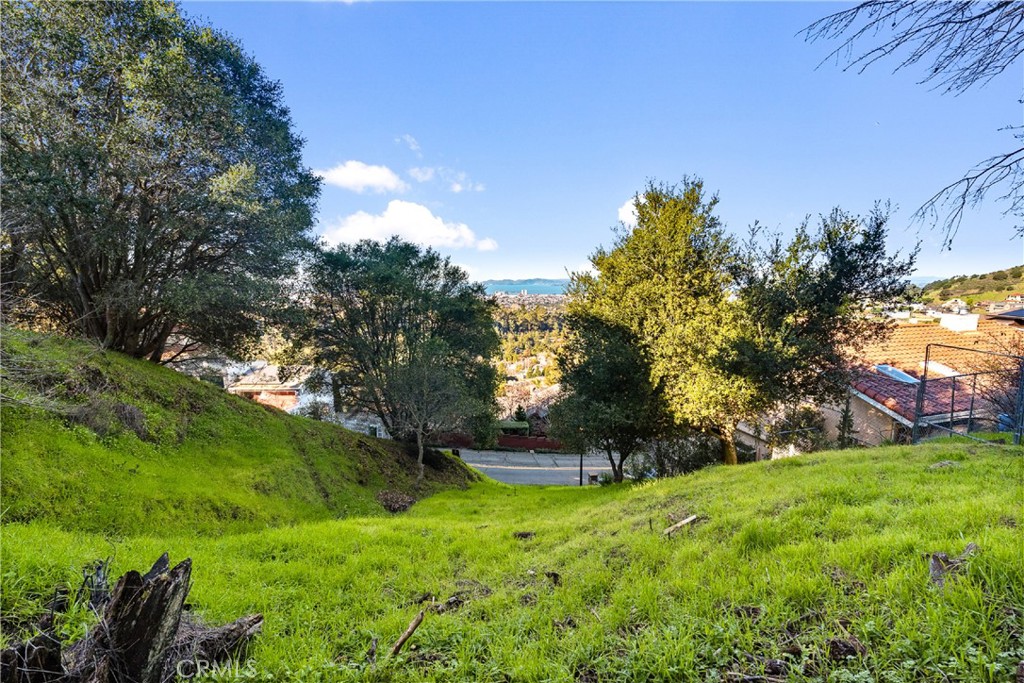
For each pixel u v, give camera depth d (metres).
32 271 15.93
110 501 10.62
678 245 16.20
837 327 15.31
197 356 25.12
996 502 4.91
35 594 3.99
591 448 18.78
